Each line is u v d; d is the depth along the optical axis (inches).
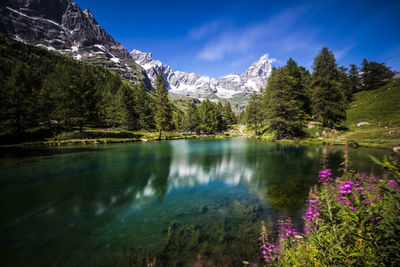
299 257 150.0
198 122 3666.3
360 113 1855.3
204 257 209.2
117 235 264.1
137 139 1904.5
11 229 283.0
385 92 2132.1
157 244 239.9
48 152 1016.9
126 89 3385.8
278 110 1672.0
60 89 1850.4
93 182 510.6
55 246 242.4
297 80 1902.1
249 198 389.4
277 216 298.5
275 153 967.6
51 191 440.8
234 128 4170.8
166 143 1704.0
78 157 884.6
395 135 1159.6
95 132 1777.8
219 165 718.5
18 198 400.2
